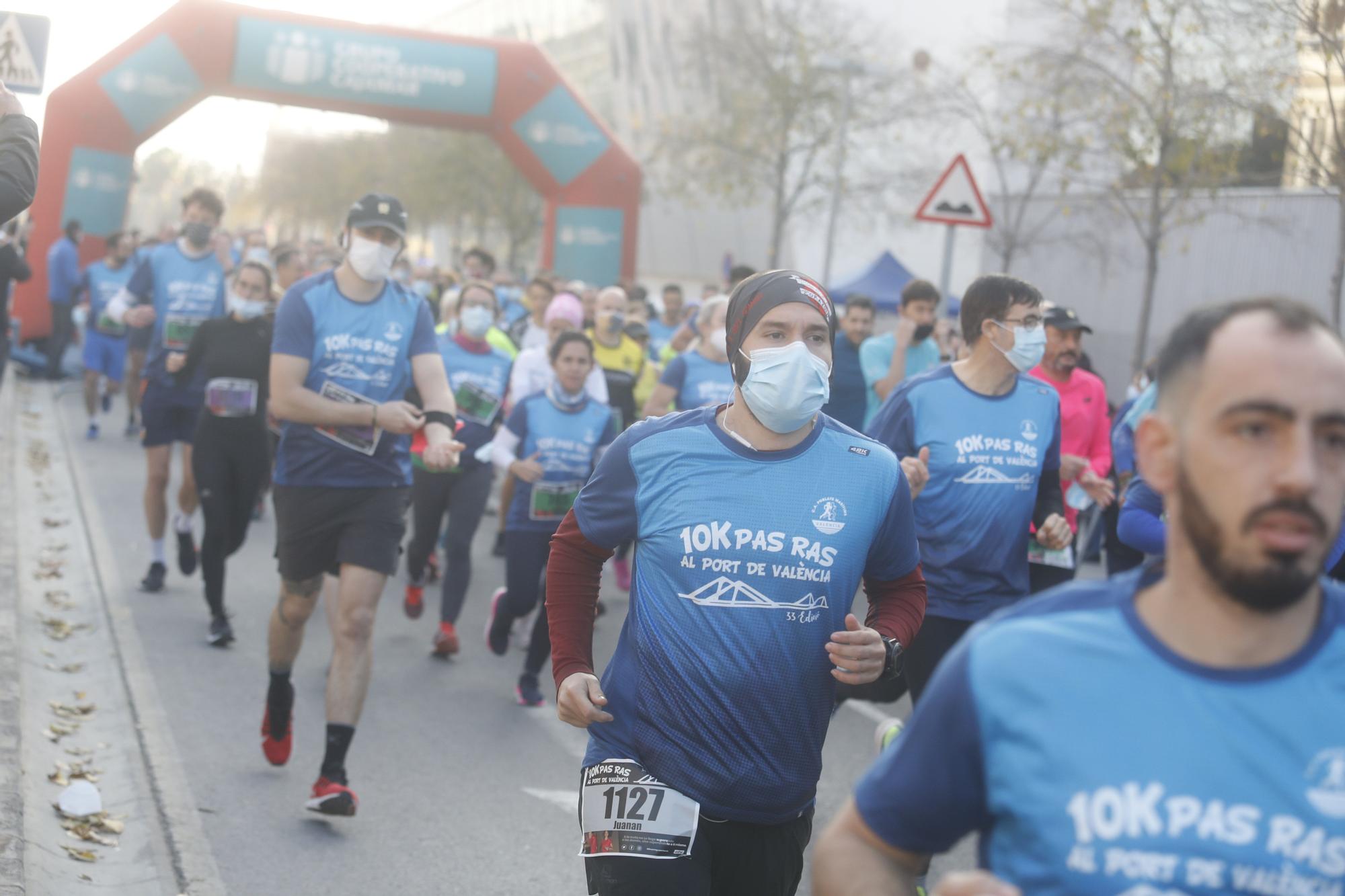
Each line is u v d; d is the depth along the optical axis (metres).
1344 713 1.47
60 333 19.02
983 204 10.99
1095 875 1.49
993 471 4.64
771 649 2.93
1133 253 26.53
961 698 1.59
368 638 5.05
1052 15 21.53
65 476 12.23
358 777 5.63
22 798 4.64
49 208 21.14
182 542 8.69
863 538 3.02
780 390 2.91
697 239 52.72
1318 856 1.45
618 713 3.01
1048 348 6.42
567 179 23.97
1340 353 1.47
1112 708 1.51
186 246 9.88
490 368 8.23
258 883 4.45
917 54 29.81
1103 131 19.44
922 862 1.79
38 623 7.36
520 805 5.45
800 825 3.05
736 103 28.94
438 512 7.95
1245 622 1.49
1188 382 1.51
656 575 3.01
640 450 3.05
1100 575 12.22
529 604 7.09
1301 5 13.91
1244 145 18.34
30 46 8.62
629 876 2.90
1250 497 1.44
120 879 4.41
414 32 23.00
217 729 6.06
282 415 5.07
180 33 21.55
